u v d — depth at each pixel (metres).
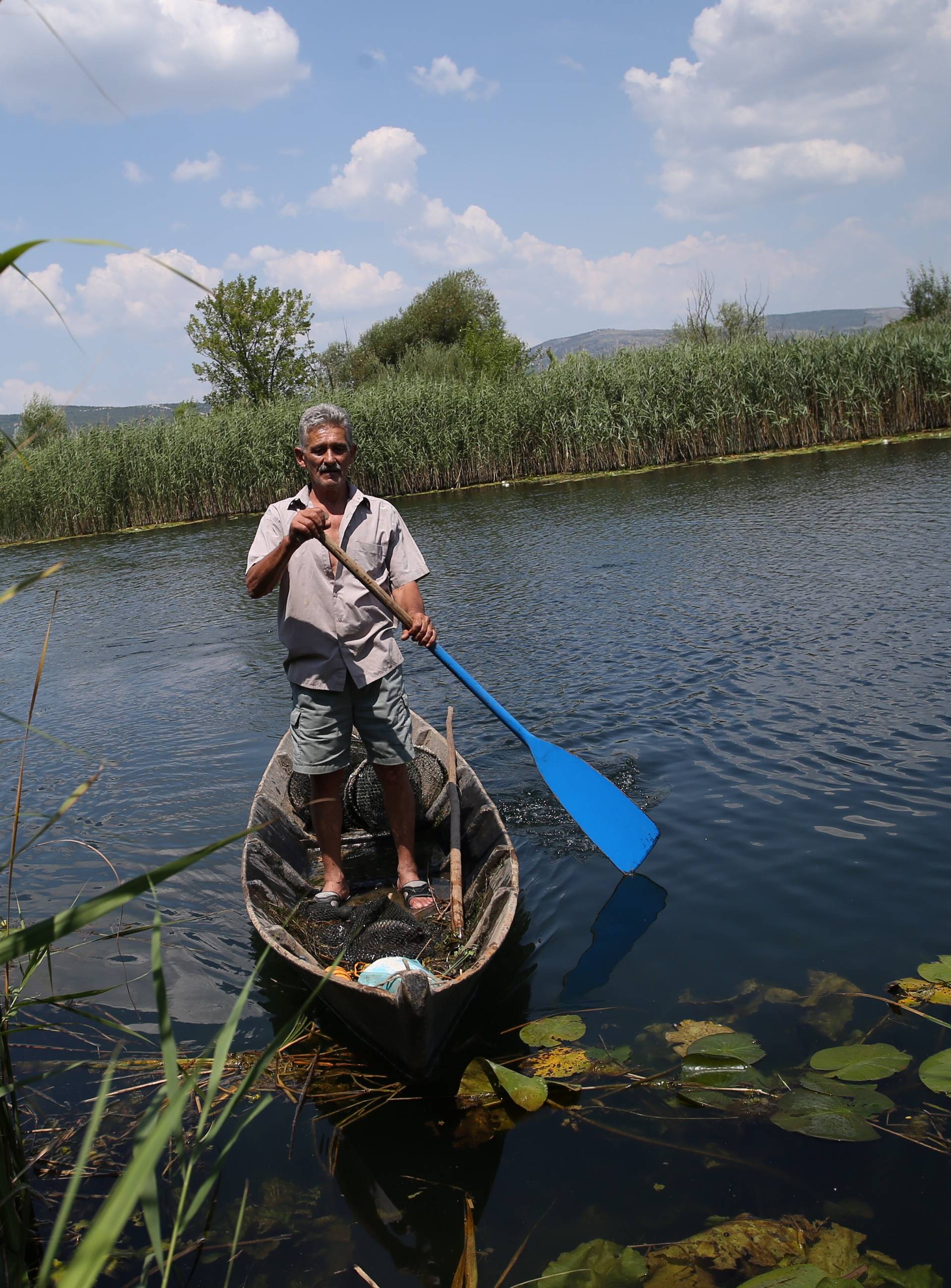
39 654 8.20
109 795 4.59
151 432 19.84
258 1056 2.60
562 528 11.38
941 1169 1.93
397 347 40.12
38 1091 2.51
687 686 5.13
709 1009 2.56
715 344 18.45
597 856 3.58
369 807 4.10
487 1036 2.58
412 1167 2.12
